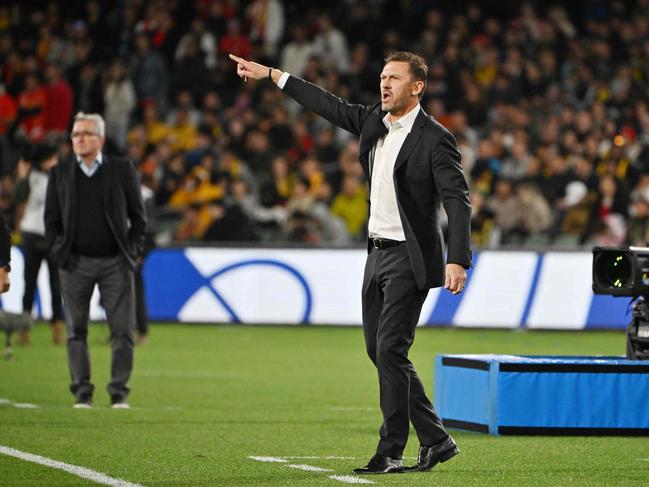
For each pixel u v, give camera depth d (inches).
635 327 1264.8
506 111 3186.5
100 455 1051.3
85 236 1373.0
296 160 3120.1
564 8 3695.9
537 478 954.7
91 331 2458.2
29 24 3654.0
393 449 959.6
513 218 2829.7
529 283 2593.5
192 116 3292.3
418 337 2416.3
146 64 3376.0
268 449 1106.1
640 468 1010.1
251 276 2628.0
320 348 2223.2
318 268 2620.6
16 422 1257.4
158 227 2955.2
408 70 935.0
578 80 3353.8
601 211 2861.7
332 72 3314.5
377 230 949.8
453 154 932.0
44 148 2101.4
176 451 1083.3
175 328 2571.4
